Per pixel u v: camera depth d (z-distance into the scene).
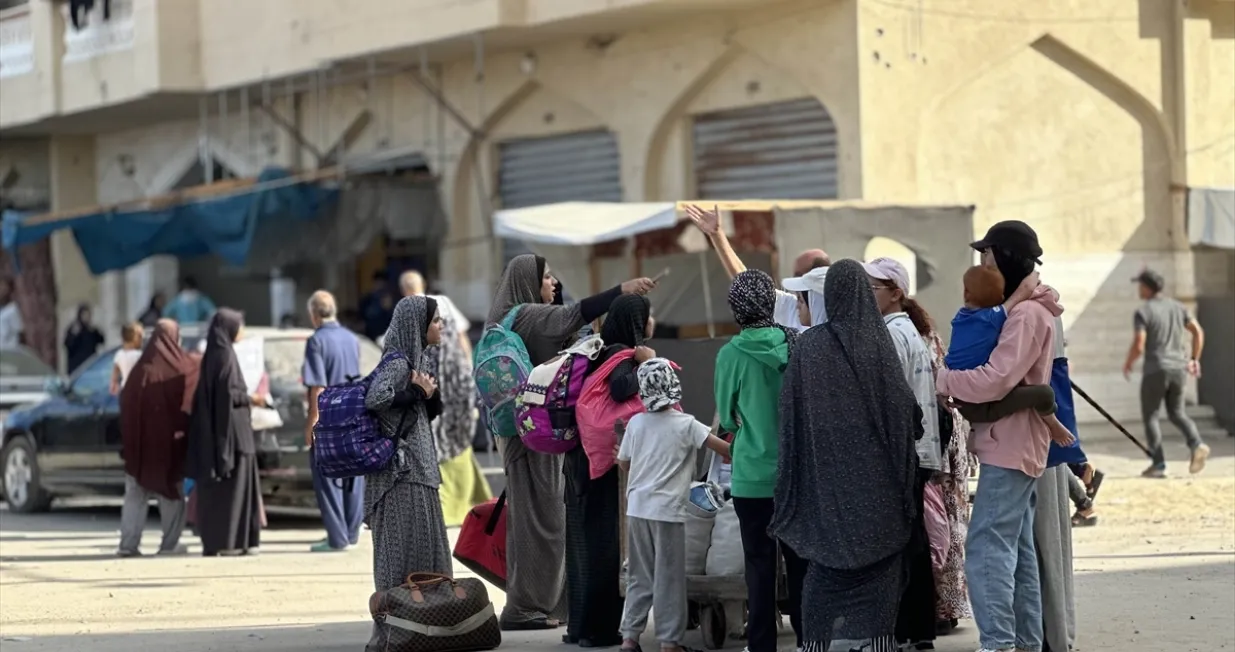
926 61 19.94
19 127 31.55
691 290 21.05
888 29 19.69
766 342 8.70
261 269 24.83
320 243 24.38
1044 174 20.67
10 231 26.80
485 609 9.70
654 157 22.16
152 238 25.09
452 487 15.20
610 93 22.56
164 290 32.00
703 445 9.22
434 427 15.07
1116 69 20.77
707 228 10.68
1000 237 8.63
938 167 20.12
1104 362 20.88
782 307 10.30
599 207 18.27
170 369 14.70
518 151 24.34
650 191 22.20
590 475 9.54
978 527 8.55
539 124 23.72
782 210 15.91
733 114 21.34
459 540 10.90
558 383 9.68
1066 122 20.78
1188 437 17.50
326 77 25.92
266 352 16.77
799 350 8.33
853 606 8.16
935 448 8.76
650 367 9.12
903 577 8.36
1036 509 8.77
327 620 11.05
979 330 8.54
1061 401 8.80
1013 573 8.54
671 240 18.53
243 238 23.88
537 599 10.48
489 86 24.23
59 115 29.97
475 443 21.47
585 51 22.83
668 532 9.12
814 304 9.10
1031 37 20.45
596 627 9.79
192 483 16.52
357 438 9.49
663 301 21.12
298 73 25.42
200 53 27.42
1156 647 9.23
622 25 21.77
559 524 10.48
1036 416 8.49
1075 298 20.78
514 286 10.45
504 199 24.59
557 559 10.48
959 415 9.52
